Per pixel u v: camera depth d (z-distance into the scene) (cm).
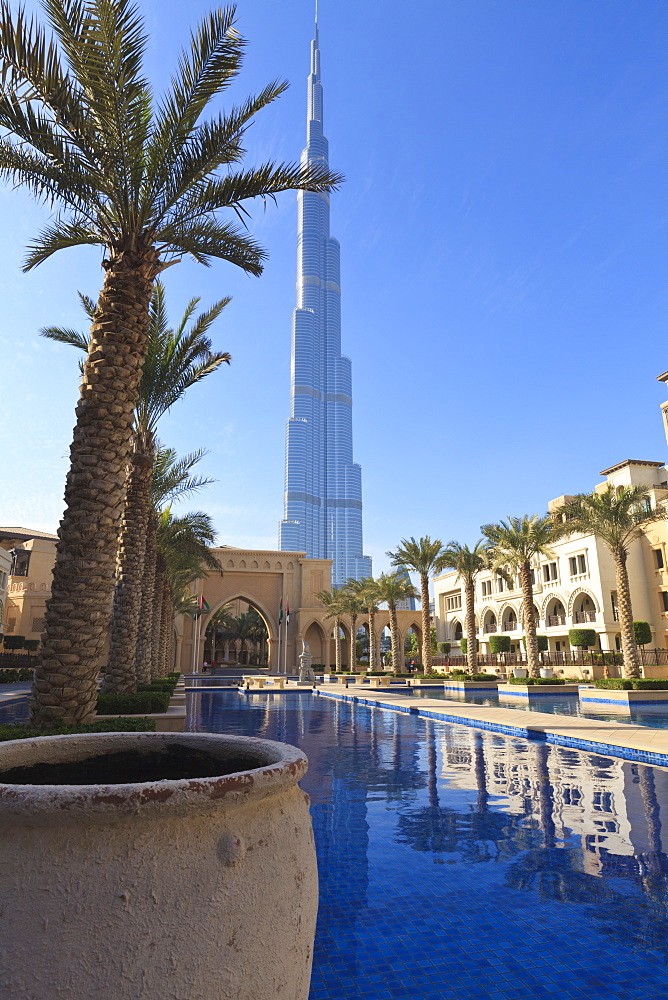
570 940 351
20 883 120
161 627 3066
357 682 3541
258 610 5647
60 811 123
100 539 800
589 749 1004
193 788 134
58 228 1012
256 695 2730
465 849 507
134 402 858
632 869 457
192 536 2523
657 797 676
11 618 4512
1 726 609
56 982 114
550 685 2766
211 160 891
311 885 162
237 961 131
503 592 4912
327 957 335
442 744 1119
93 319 866
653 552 3844
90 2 735
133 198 867
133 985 118
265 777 149
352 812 626
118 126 804
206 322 1470
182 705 1334
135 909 122
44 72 747
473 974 317
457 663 4997
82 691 773
